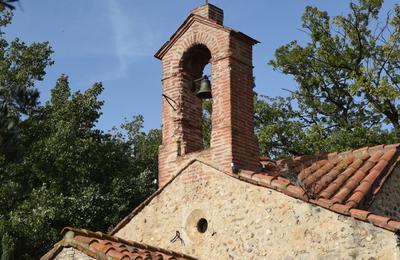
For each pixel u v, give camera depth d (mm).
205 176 13391
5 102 7449
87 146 27906
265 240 11859
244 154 13297
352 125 28000
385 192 13055
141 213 14445
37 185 27828
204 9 14695
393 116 26359
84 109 29672
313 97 29734
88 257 11266
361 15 26859
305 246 11258
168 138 14586
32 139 28438
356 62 26922
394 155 13672
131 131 37375
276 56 29797
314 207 11391
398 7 25922
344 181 12695
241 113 13602
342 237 10844
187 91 14859
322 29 27812
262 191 12258
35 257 24516
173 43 15094
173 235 13539
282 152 29281
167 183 14094
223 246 12484
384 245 10305
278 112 30641
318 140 26953
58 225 26109
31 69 29859
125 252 11117
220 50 13992
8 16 30609
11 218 23906
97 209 26234
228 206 12711
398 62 26125
